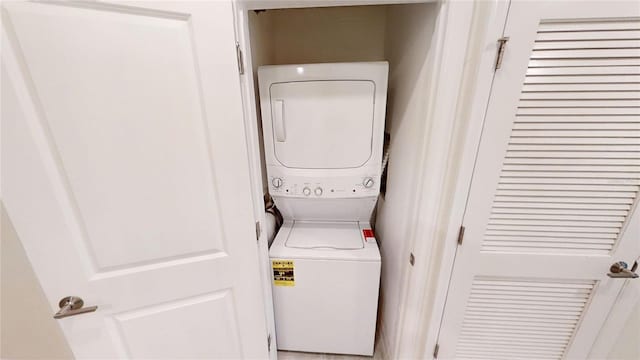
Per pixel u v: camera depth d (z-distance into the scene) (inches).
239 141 35.3
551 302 42.6
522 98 32.2
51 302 33.0
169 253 36.8
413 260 44.9
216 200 36.9
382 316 67.4
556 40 29.8
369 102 50.3
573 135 33.2
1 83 25.3
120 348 38.5
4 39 24.8
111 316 36.5
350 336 60.1
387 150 60.7
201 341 43.6
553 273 40.2
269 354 52.2
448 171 38.0
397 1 33.7
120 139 30.6
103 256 33.8
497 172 35.8
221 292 42.3
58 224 30.8
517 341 46.3
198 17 29.5
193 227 36.9
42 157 28.5
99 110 29.0
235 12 32.3
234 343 46.5
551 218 37.3
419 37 40.6
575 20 29.0
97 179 31.0
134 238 34.5
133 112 30.2
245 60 35.4
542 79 31.3
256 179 41.6
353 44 67.1
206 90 31.9
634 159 33.5
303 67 48.4
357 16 65.1
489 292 43.2
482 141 34.5
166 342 41.1
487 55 30.9
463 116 34.9
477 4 31.1
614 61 30.1
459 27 32.2
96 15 26.6
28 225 29.7
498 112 33.0
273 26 66.7
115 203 32.5
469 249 40.3
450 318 45.8
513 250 39.6
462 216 38.7
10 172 27.6
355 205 60.1
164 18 28.7
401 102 50.6
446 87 34.6
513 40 30.0
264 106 51.7
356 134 52.4
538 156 34.5
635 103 31.4
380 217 68.2
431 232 41.6
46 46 25.9
